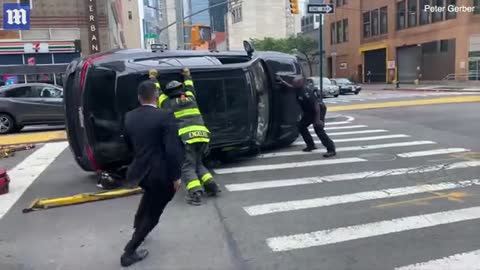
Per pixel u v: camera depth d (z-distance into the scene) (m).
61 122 15.74
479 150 9.80
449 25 41.50
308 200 6.54
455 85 39.72
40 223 5.93
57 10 27.44
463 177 7.57
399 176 7.74
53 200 6.69
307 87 9.83
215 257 4.72
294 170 8.43
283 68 10.28
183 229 5.52
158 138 4.47
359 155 9.62
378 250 4.77
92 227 5.72
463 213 5.80
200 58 8.78
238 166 8.91
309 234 5.25
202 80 8.37
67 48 27.69
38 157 10.52
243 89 8.79
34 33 27.16
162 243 5.11
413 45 46.88
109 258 4.79
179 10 29.34
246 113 8.83
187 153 6.57
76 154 8.14
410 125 14.08
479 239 4.96
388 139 11.60
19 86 15.44
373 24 53.94
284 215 5.93
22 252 5.01
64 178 8.36
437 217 5.68
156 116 4.47
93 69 7.57
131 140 4.62
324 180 7.62
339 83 35.88
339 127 14.20
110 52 8.32
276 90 10.19
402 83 48.72
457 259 4.49
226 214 6.04
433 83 43.38
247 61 9.37
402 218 5.68
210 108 8.46
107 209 6.43
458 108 18.20
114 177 7.59
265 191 7.08
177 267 4.51
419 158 9.15
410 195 6.63
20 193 7.38
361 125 14.52
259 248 4.91
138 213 4.66
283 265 4.49
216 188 6.86
